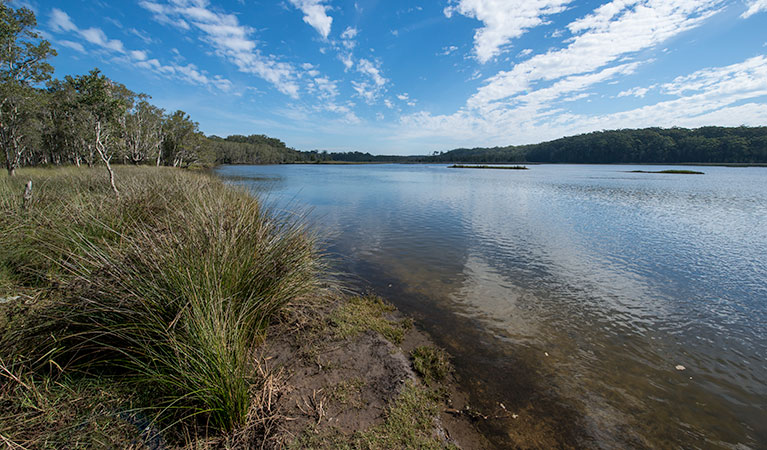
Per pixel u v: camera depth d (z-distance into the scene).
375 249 7.64
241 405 2.08
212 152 61.09
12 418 1.78
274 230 4.30
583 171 63.03
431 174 51.72
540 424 2.55
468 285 5.50
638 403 2.84
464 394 2.83
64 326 2.33
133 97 33.94
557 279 5.85
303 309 3.74
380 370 2.89
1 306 2.44
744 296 5.19
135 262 2.79
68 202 4.75
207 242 3.18
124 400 2.02
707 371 3.32
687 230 10.02
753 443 2.47
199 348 2.16
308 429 2.10
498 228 10.12
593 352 3.61
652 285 5.62
